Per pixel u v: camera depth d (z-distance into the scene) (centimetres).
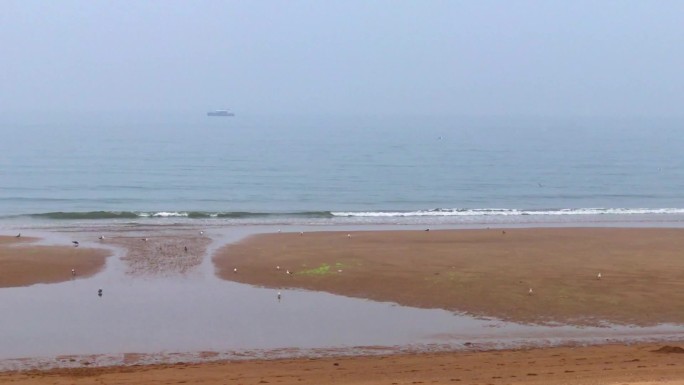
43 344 2403
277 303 2923
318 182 7844
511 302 2914
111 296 3006
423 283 3188
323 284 3206
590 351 2284
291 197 6744
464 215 5734
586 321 2689
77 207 5988
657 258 3706
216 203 6328
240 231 4662
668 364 2012
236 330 2575
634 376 1814
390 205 6331
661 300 2930
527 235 4422
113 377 1992
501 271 3391
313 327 2617
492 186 7638
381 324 2655
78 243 4109
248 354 2323
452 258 3681
